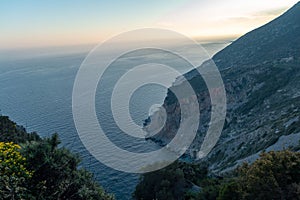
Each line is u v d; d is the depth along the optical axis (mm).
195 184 39344
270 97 91125
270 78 102250
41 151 14562
